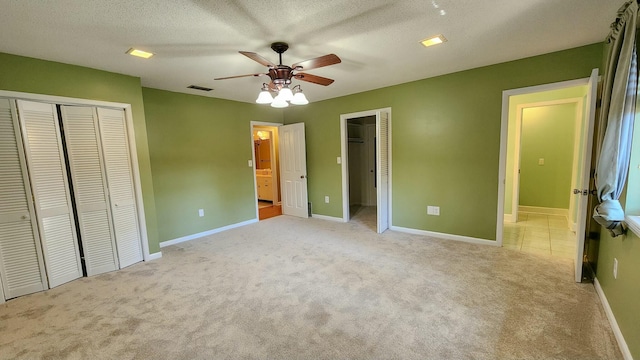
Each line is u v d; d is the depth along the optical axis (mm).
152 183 3572
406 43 2533
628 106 1735
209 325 2049
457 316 2070
